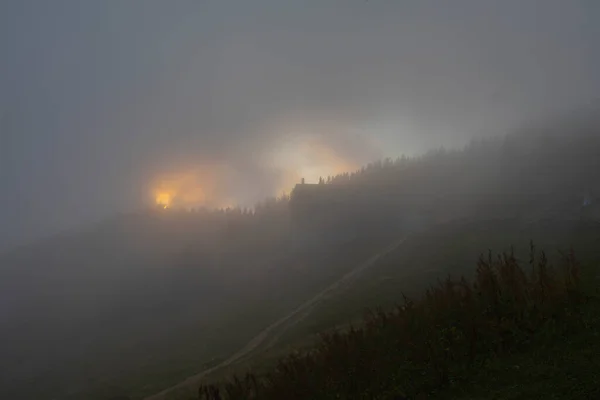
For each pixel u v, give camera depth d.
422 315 16.72
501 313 14.49
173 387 37.56
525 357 12.10
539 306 14.00
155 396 33.91
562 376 10.52
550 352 11.93
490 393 10.85
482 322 13.84
